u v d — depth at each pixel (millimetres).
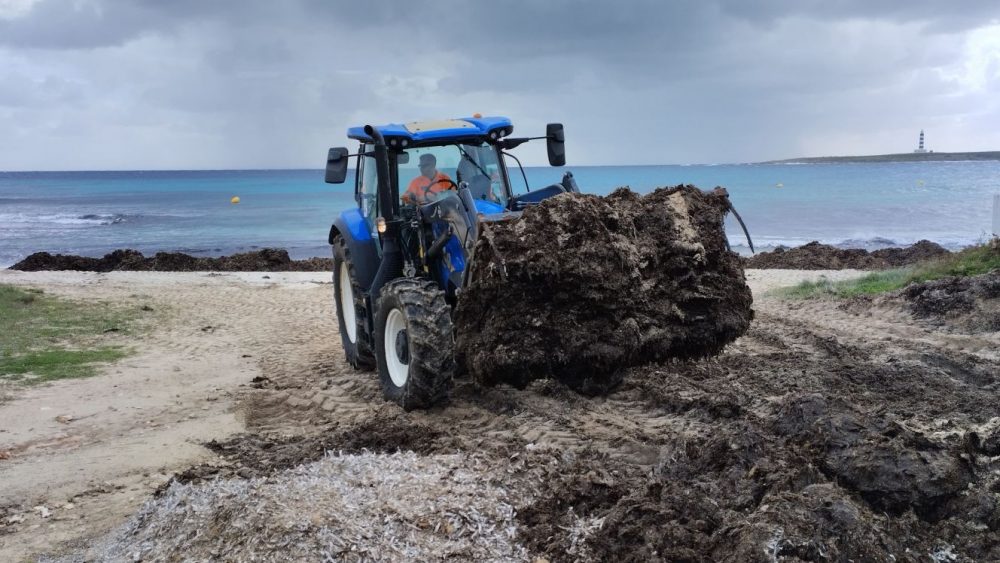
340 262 9234
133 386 8297
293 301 14422
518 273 6004
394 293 6777
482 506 4418
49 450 6328
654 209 6637
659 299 6449
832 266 20453
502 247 6062
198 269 21969
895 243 29250
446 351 6445
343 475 4883
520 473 4969
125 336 11000
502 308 6195
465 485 4695
